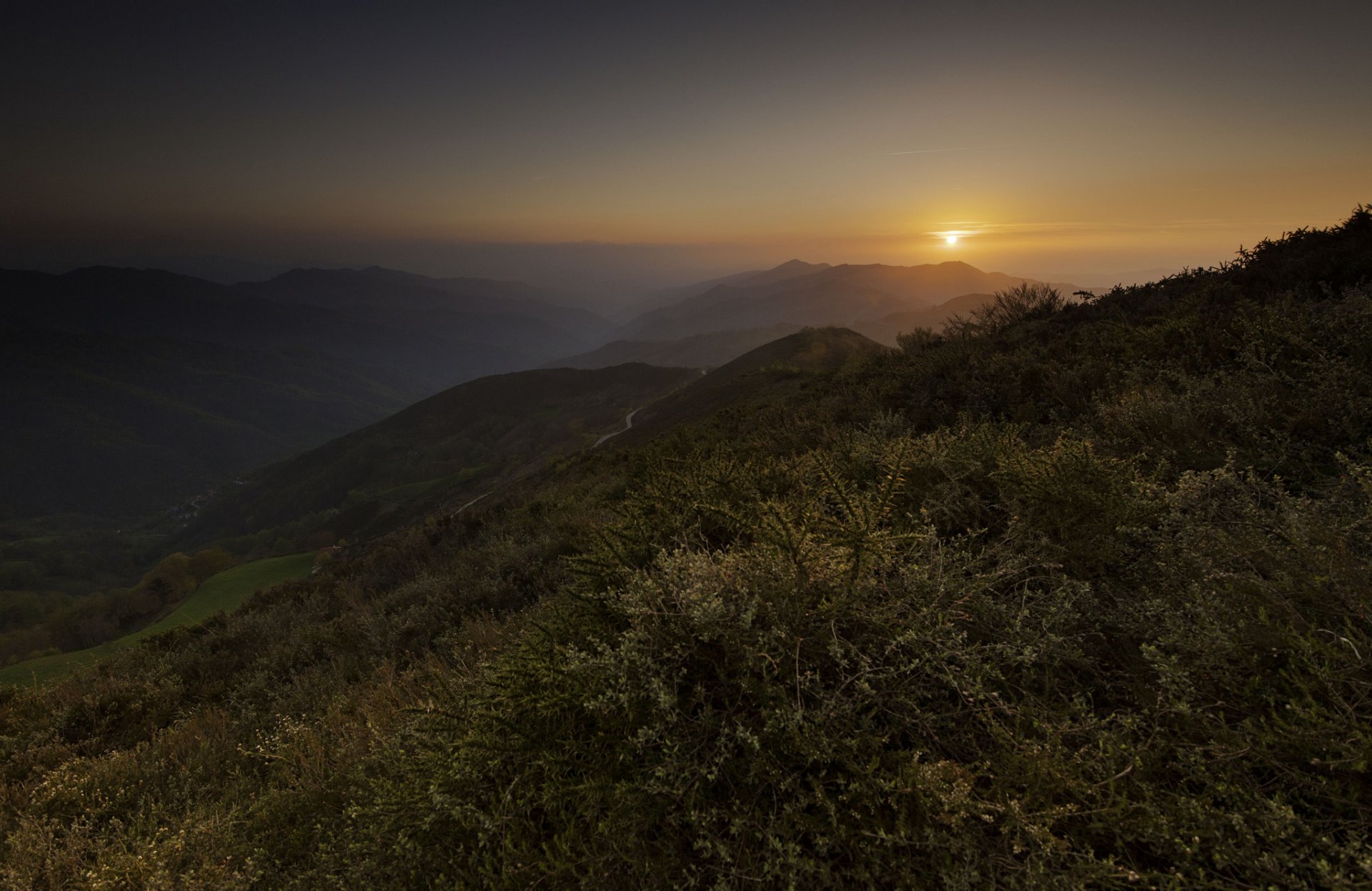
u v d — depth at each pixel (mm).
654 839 1754
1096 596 2207
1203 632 1682
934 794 1481
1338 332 3924
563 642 2541
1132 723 1557
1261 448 3035
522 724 2098
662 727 1780
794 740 1687
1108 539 2393
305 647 7293
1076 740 1675
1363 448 2744
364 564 14578
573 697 2016
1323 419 2990
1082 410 4961
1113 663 1967
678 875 1640
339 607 10359
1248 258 8320
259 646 8609
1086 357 6059
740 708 1890
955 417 6156
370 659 6070
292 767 3660
